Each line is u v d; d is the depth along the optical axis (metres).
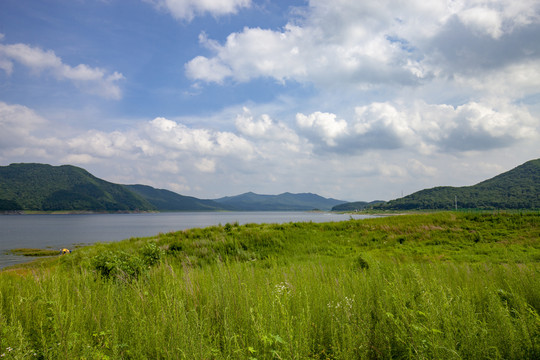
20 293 5.22
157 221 176.25
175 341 3.37
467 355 3.05
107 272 8.18
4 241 62.38
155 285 6.00
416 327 3.15
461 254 15.27
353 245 19.30
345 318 3.85
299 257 15.71
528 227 19.92
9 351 3.14
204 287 5.47
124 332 3.91
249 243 18.66
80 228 109.12
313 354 3.40
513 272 5.52
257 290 5.06
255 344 3.33
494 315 3.70
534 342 3.27
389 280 5.49
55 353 3.17
